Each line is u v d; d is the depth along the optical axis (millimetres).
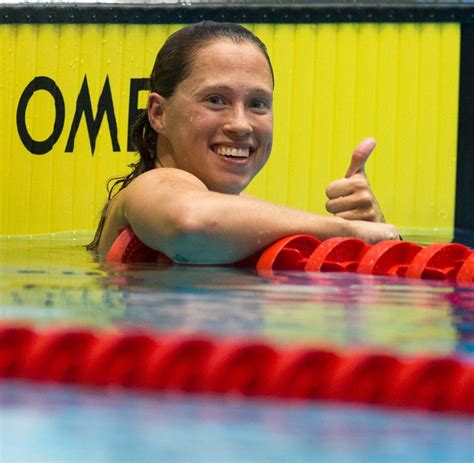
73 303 7246
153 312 6879
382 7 17078
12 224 16891
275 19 17125
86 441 4102
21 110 17000
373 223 11188
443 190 17078
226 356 5320
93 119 16984
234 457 3920
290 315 6957
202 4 17016
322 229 10656
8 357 5605
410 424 4625
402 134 17125
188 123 11391
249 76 11344
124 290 8102
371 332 6359
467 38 17047
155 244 10398
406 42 17094
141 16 17016
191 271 9680
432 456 4000
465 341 6129
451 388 5055
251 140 11461
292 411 4840
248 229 10125
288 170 17078
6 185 16938
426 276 9867
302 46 17141
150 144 12172
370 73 17109
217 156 11438
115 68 17031
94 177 16953
